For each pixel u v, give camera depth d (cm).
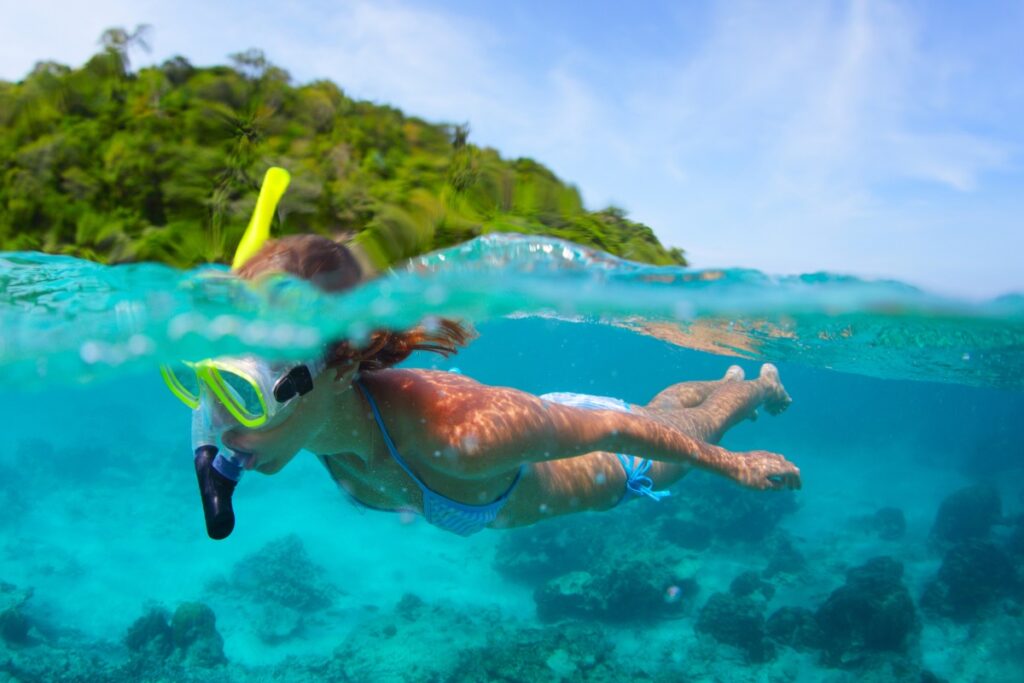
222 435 241
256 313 345
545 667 1242
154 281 369
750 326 767
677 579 1764
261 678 1380
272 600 1739
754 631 1495
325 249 288
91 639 1554
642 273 518
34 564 1950
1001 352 898
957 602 1722
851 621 1495
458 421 294
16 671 1266
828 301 609
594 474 421
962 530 2314
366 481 348
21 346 501
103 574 1934
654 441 334
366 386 306
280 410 236
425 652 1435
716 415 515
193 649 1420
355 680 1350
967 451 5900
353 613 1734
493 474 317
